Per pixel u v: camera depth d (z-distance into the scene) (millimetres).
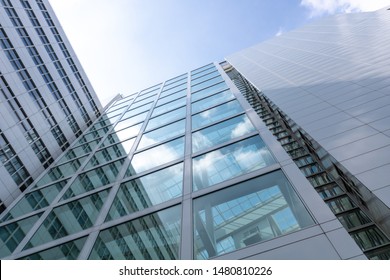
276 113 18719
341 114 11203
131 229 9562
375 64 15164
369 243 8438
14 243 13016
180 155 13789
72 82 36281
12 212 17688
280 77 21906
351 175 7898
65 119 30891
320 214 6652
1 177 20203
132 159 16453
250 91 30109
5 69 25406
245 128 13398
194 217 8523
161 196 10867
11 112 23828
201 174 11008
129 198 11961
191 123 17641
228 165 10727
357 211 9672
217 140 13562
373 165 7734
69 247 10242
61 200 15820
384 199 6664
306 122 11836
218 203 8703
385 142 8336
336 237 5902
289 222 6844
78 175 18797
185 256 7043
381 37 21531
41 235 12641
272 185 8398
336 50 23516
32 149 24188
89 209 12789
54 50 35688
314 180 12656
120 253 8570
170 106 24266
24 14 33125
